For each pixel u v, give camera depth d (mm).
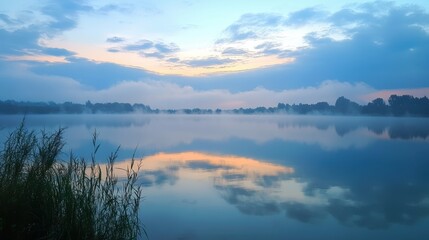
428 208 9227
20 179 4750
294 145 27234
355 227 7750
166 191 10586
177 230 7176
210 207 8914
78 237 4438
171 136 35875
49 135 5449
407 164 16875
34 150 5152
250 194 10477
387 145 27141
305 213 8641
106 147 21578
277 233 7258
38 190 4660
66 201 4523
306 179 12977
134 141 28781
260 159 18734
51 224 4480
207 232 7125
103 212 4852
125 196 5270
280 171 14867
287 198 10125
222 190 10891
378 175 14023
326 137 36000
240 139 33219
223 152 22062
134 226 5156
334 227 7727
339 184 12164
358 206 9375
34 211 4535
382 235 7230
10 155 4949
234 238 6867
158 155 19906
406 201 9891
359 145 27359
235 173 14055
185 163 16844
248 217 8156
